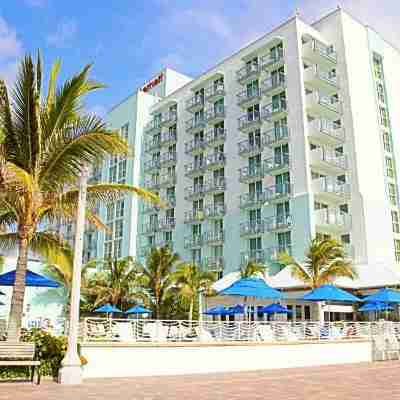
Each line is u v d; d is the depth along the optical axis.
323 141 39.97
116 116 62.53
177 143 53.16
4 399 9.65
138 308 36.03
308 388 12.20
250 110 45.06
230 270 42.59
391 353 22.64
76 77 13.67
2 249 15.38
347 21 42.94
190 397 10.41
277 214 39.91
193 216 48.38
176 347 15.91
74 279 12.92
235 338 18.03
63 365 12.43
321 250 27.61
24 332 14.48
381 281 30.19
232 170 44.94
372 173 40.03
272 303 30.75
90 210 15.23
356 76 41.81
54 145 13.57
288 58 41.41
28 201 13.23
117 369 14.59
